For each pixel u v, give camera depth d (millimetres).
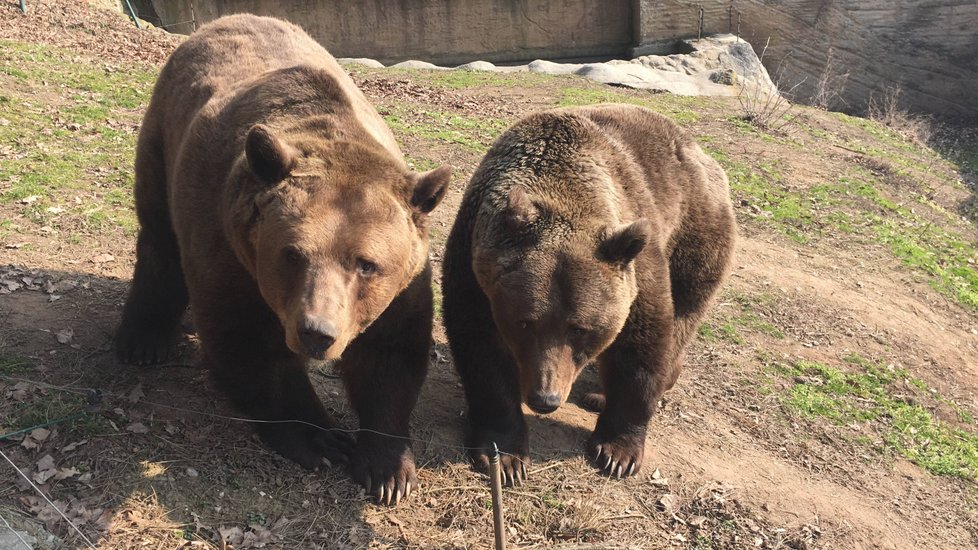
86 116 9844
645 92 16266
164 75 5633
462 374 5355
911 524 5863
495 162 5375
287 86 4539
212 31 5609
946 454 6848
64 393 5004
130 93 11039
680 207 5824
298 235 3678
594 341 4719
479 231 5031
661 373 5395
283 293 3750
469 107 13766
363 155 4082
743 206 10953
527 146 5262
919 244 11094
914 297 9555
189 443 4824
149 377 5410
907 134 17625
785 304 8586
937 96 20297
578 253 4652
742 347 7648
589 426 5887
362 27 18953
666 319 5273
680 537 5086
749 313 8281
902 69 20094
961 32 19922
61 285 6234
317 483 4785
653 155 5781
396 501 4777
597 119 5699
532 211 4746
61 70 11148
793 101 19516
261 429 4859
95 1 15297
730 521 5266
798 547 5199
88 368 5363
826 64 19906
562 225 4750
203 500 4473
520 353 4707
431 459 5234
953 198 13789
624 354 5305
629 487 5379
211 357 4473
